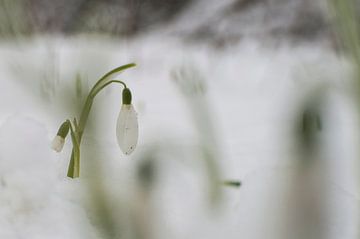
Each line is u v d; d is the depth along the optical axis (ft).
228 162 2.64
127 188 1.96
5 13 5.62
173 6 8.00
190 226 2.00
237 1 7.71
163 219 1.98
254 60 6.19
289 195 1.75
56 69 4.55
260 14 7.30
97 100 2.35
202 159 2.20
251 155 2.74
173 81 5.01
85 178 1.98
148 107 4.33
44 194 1.98
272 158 2.70
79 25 6.87
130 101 1.92
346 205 1.87
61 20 7.11
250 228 1.82
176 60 6.13
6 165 2.01
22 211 1.97
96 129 2.24
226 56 6.54
